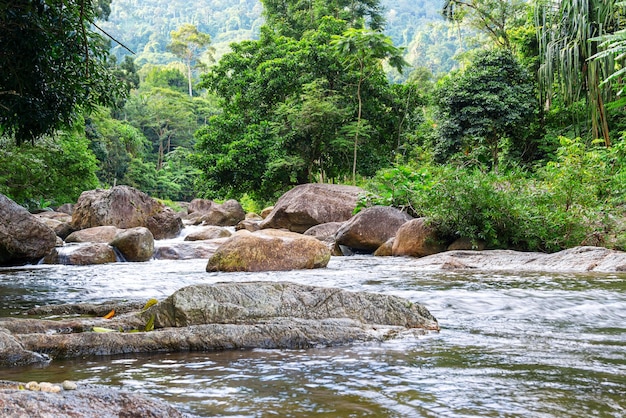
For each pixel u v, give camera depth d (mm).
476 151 22062
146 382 2691
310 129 24172
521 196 11492
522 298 5422
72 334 3463
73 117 10500
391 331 3914
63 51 9023
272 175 24625
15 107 9281
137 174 58594
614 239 10570
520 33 30125
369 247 13148
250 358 3248
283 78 26578
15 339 3252
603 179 12172
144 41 161250
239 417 2117
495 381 2680
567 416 2150
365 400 2357
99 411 1816
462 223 11203
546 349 3467
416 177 15227
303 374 2840
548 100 23344
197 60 99062
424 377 2762
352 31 23391
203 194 27156
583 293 5699
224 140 27344
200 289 4035
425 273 8164
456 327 4262
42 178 27719
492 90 23500
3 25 8148
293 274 8516
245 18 185625
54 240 11867
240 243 9633
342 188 18984
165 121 78250
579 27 19531
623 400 2371
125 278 8617
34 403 1728
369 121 27234
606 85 19188
